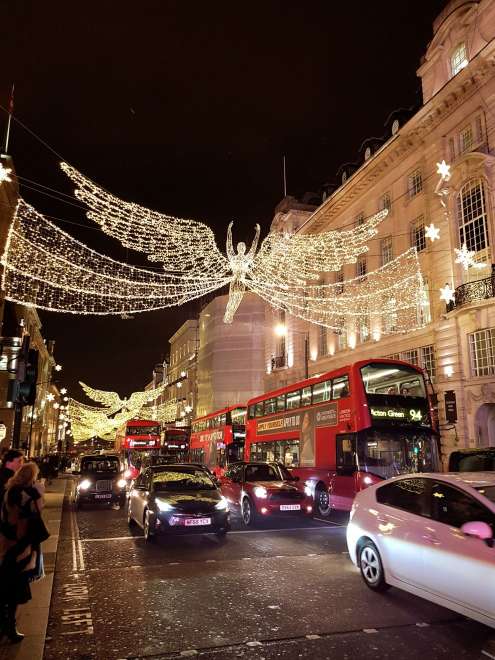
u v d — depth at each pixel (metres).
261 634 5.16
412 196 26.50
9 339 13.60
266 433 20.19
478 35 22.02
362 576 6.84
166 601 6.27
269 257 30.41
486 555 4.87
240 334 49.75
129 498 13.22
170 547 9.91
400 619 5.56
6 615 4.84
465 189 22.30
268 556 8.98
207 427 30.17
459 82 21.73
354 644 4.89
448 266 22.89
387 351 27.52
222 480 15.85
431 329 23.59
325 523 13.64
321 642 4.94
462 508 5.46
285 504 12.68
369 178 29.77
